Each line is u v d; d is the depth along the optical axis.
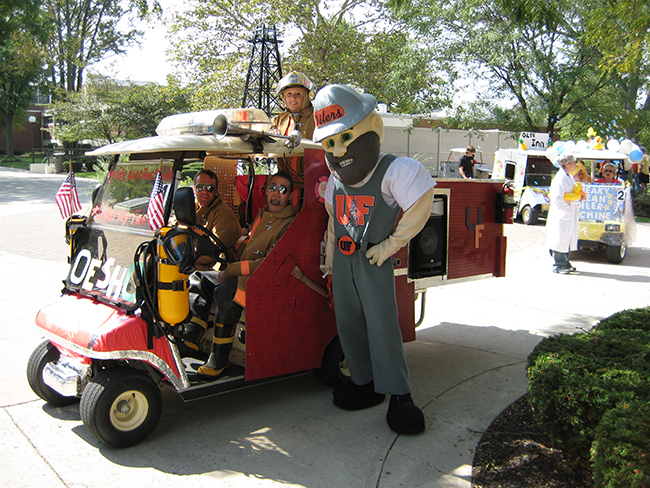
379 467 3.15
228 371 3.79
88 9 42.69
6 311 6.22
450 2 16.83
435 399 4.08
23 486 2.95
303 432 3.58
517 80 18.28
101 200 3.86
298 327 3.86
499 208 4.89
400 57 17.92
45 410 3.88
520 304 6.88
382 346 3.55
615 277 8.48
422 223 3.38
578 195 8.51
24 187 24.09
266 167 7.38
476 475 3.04
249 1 19.56
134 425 3.32
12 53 41.62
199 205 4.47
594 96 17.69
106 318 3.25
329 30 20.23
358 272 3.54
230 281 3.65
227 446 3.39
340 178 3.47
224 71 19.77
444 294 7.43
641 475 2.16
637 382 2.70
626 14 6.21
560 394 2.79
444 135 24.88
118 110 32.75
